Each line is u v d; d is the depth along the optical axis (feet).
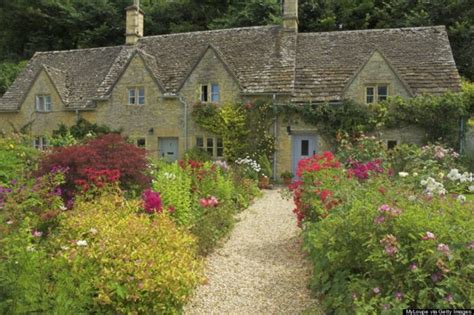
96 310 11.89
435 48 56.90
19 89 75.41
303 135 56.24
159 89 62.80
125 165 24.25
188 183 26.27
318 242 15.49
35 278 10.61
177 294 12.99
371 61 54.03
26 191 18.85
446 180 25.34
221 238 24.81
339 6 95.50
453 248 11.82
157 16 110.83
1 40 118.62
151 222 17.39
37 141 71.00
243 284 17.67
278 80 57.36
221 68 59.52
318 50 61.67
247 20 96.37
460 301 11.11
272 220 30.81
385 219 13.04
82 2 113.19
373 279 12.87
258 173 52.19
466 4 82.94
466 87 61.52
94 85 70.54
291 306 15.37
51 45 116.37
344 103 53.78
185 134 61.57
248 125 57.72
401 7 89.71
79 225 15.40
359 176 24.31
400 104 51.52
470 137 52.01
